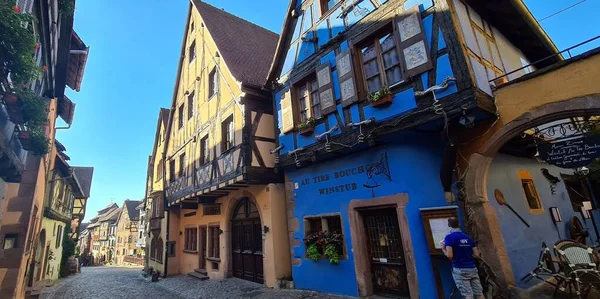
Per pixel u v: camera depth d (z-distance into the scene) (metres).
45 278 14.28
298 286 7.47
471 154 5.00
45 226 13.48
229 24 13.05
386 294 5.89
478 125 5.01
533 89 4.52
